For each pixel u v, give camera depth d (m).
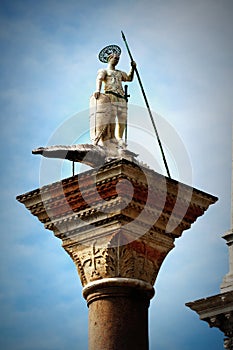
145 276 31.42
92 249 31.42
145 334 30.91
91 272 31.31
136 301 31.03
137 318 30.86
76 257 31.72
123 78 33.72
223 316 38.41
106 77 33.44
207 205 32.69
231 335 38.41
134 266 31.22
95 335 30.70
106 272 31.11
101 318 30.80
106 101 32.78
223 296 38.22
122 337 30.53
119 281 30.92
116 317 30.72
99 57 34.06
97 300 31.03
